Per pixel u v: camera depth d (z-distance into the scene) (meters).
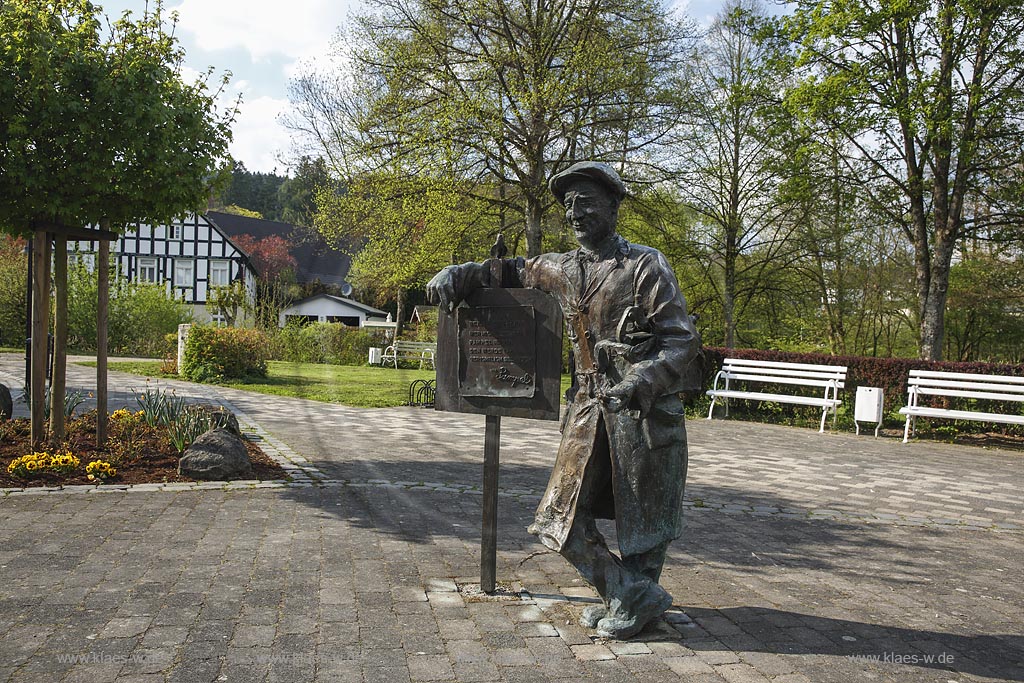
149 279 41.88
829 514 6.40
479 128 18.05
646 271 3.56
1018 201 15.96
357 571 4.44
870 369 13.25
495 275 4.12
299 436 10.01
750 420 13.62
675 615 3.95
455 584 4.28
